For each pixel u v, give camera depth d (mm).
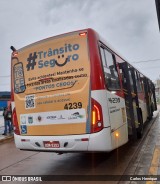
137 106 10078
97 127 5594
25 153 9234
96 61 5793
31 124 6422
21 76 6730
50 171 6699
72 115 5840
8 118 13773
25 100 6578
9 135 13539
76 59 5930
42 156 8570
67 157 8148
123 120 6945
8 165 7570
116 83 6918
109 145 5691
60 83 6047
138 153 8141
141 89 12023
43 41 6434
